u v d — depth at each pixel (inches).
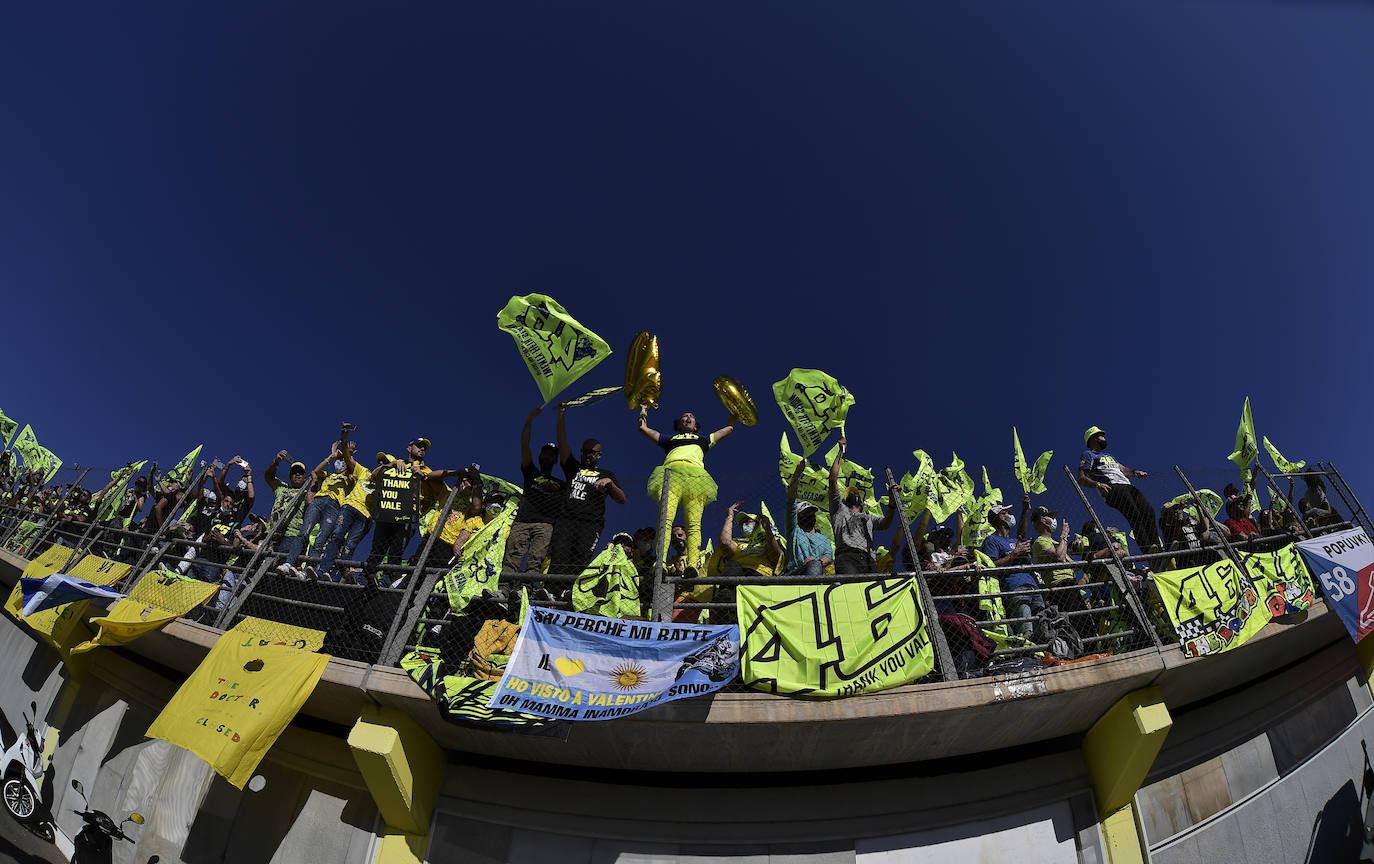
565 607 301.0
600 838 278.1
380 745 259.8
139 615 321.7
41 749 388.5
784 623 267.3
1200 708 327.0
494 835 279.0
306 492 380.8
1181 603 293.1
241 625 289.6
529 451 337.7
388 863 268.7
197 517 448.5
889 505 367.2
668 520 311.4
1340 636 369.4
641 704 244.7
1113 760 277.0
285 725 260.1
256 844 297.3
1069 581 346.9
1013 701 253.6
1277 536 345.4
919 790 287.0
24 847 355.6
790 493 343.3
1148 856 274.5
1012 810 284.2
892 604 272.8
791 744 264.5
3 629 488.4
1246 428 419.8
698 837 276.8
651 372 345.4
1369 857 316.8
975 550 355.6
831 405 328.2
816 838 276.8
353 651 308.3
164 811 323.6
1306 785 327.3
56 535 491.5
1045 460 401.7
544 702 247.3
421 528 371.9
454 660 290.4
